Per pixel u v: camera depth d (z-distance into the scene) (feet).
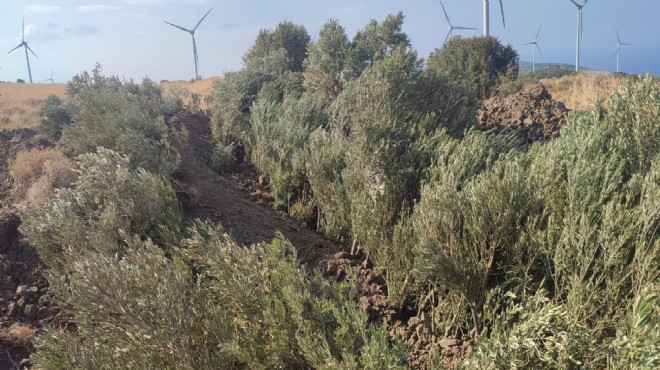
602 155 18.71
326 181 26.71
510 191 16.61
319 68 52.80
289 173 30.66
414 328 18.48
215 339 14.52
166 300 14.16
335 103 36.63
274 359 13.92
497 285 16.30
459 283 16.44
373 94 34.19
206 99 52.31
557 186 18.10
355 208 23.50
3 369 17.16
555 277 15.52
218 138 41.73
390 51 55.67
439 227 17.42
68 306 17.79
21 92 89.15
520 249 16.15
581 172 16.96
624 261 14.44
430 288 19.42
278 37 77.30
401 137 25.85
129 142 29.30
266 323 14.85
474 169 22.21
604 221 14.74
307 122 36.17
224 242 18.60
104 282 14.10
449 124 36.47
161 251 17.25
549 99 46.47
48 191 27.14
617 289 14.26
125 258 16.42
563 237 15.31
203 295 16.24
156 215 22.56
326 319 14.78
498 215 16.65
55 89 96.94
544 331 12.05
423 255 16.83
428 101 37.83
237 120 41.52
